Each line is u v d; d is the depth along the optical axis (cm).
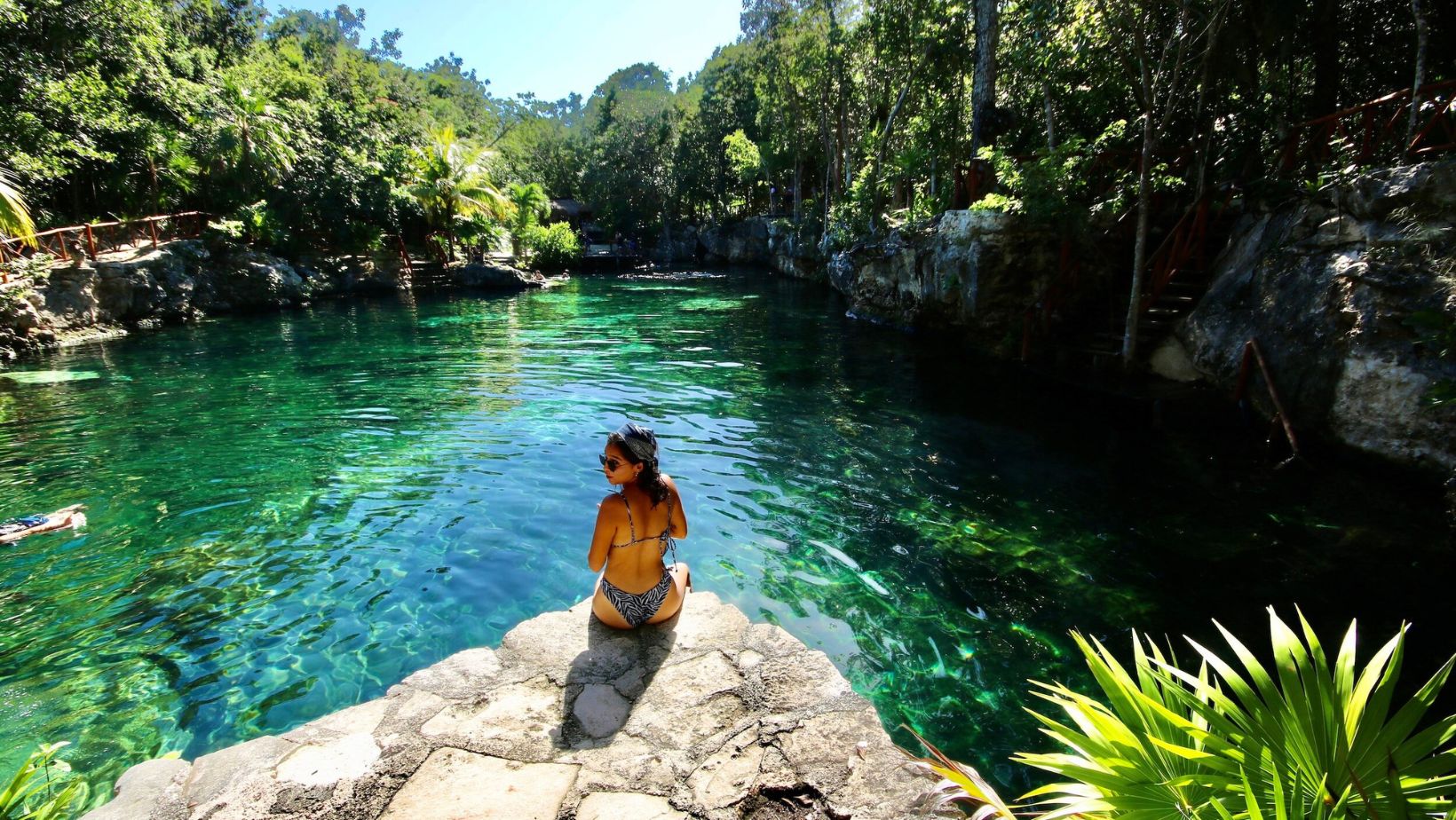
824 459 973
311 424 1130
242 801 283
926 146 2553
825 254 3516
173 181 2772
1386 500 821
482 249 4159
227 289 2661
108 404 1262
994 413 1201
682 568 454
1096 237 1507
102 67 2530
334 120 3625
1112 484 886
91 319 2033
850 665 529
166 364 1648
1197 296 1352
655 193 6222
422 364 1653
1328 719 189
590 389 1393
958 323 1823
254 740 319
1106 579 657
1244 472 917
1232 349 1152
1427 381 838
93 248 2141
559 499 820
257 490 845
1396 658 185
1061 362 1474
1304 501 824
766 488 867
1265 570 673
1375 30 1515
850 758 308
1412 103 1021
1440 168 898
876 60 2995
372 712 339
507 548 695
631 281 4116
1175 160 1523
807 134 4091
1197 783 194
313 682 494
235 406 1245
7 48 2117
